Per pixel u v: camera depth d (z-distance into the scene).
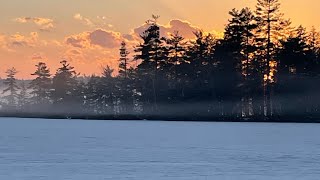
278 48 67.38
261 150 25.50
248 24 68.06
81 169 18.45
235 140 32.19
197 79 73.75
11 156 22.62
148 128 48.12
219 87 71.50
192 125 55.41
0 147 26.97
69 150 25.20
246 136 36.06
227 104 71.50
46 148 26.41
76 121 70.88
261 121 67.62
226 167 19.02
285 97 67.62
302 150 25.56
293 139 33.22
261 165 19.67
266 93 69.06
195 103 73.00
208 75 73.00
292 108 67.44
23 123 62.94
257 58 68.81
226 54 69.81
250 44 68.25
